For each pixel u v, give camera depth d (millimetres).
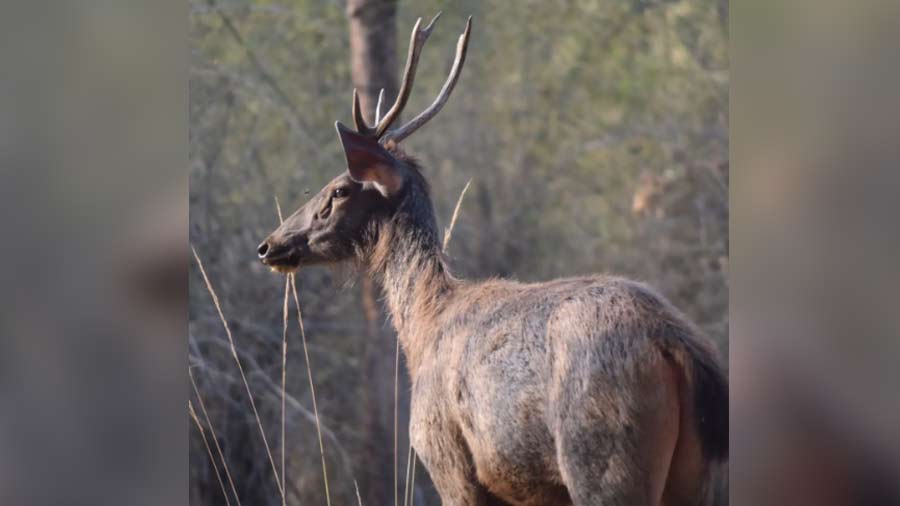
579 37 26766
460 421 10844
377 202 12461
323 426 18547
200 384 17484
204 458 17266
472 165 25156
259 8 23609
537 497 10477
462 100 25969
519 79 26547
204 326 18703
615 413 9297
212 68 23234
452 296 11664
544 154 26172
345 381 19734
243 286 19844
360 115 12234
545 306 10172
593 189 25812
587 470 9453
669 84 26250
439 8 26641
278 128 23562
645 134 25750
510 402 10148
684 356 9281
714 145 24625
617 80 26500
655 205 24109
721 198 23812
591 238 25250
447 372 10953
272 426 18250
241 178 22141
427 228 12273
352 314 20109
